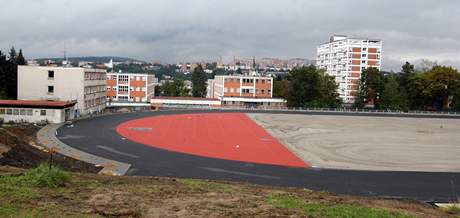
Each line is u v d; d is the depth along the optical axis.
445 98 111.38
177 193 16.97
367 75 115.44
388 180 31.69
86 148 41.28
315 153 42.38
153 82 151.50
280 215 14.07
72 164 33.41
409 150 45.97
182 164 35.66
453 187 29.95
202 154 40.41
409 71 127.56
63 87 73.38
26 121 60.28
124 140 47.19
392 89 113.56
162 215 13.55
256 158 39.03
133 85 132.88
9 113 60.38
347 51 157.25
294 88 115.25
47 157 33.28
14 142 33.38
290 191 20.16
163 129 57.75
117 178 20.55
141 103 116.94
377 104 116.44
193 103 113.44
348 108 111.88
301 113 92.69
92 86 80.19
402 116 91.25
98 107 85.19
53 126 56.56
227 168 34.53
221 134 54.50
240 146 45.50
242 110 94.19
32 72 72.62
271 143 48.03
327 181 30.88
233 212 14.17
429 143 51.53
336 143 49.25
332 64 172.50
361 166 36.69
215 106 106.00
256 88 128.12
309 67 117.38
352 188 29.00
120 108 97.38
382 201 19.55
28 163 28.83
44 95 73.19
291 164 36.69
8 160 27.30
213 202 15.50
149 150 41.66
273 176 32.06
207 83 185.88
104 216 13.20
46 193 15.52
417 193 28.12
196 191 17.70
